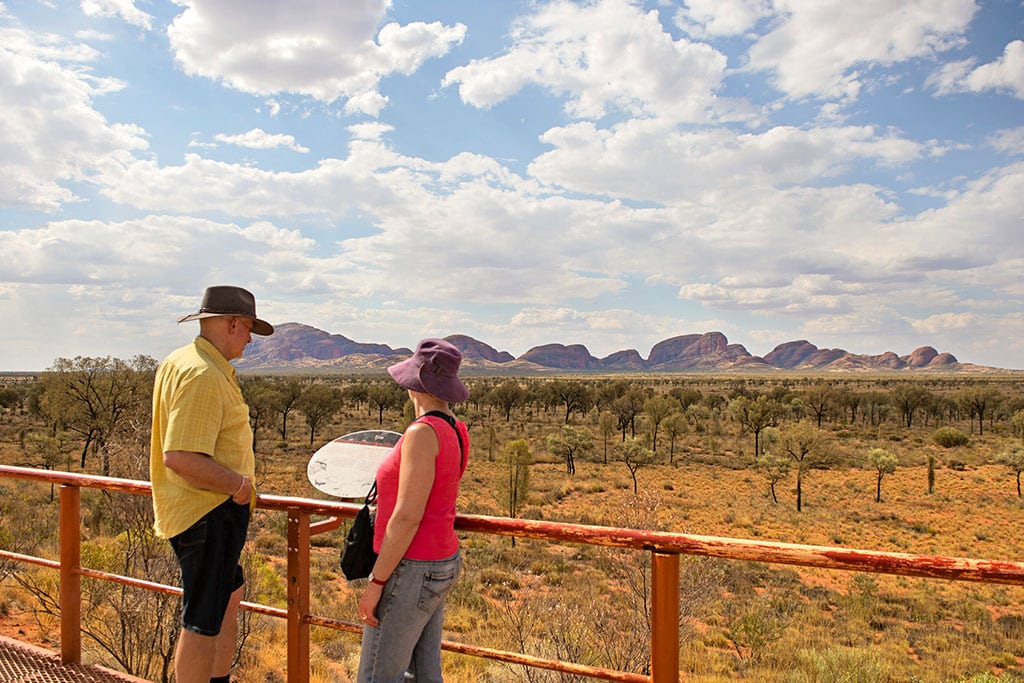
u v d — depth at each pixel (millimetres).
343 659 10117
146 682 3244
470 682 8930
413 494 2150
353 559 2334
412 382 2285
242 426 2701
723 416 99250
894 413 101875
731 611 16859
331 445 2895
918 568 1876
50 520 16375
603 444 65625
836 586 21594
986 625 17375
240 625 8508
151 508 7879
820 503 39500
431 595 2262
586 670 2309
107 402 32531
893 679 12531
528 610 9828
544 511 33188
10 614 9422
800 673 11797
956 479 48562
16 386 84000
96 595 7980
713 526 32469
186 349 2633
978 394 83688
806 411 97375
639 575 9430
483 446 61844
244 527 2729
